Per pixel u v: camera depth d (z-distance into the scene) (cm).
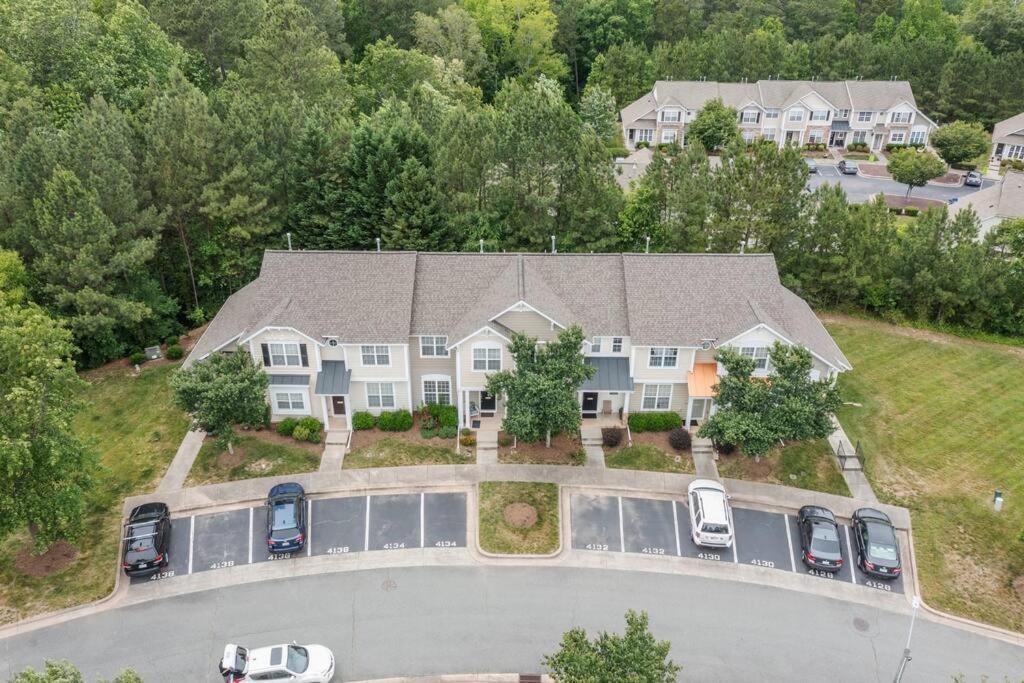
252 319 4344
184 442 4300
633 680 2433
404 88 8625
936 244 5544
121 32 6862
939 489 4050
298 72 7362
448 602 3416
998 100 10450
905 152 8662
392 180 5478
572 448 4291
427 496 3969
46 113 5481
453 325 4334
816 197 5700
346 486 4003
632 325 4328
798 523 3834
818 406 3838
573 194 5612
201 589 3469
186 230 5534
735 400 3966
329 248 5734
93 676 3061
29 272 4719
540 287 4428
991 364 5228
